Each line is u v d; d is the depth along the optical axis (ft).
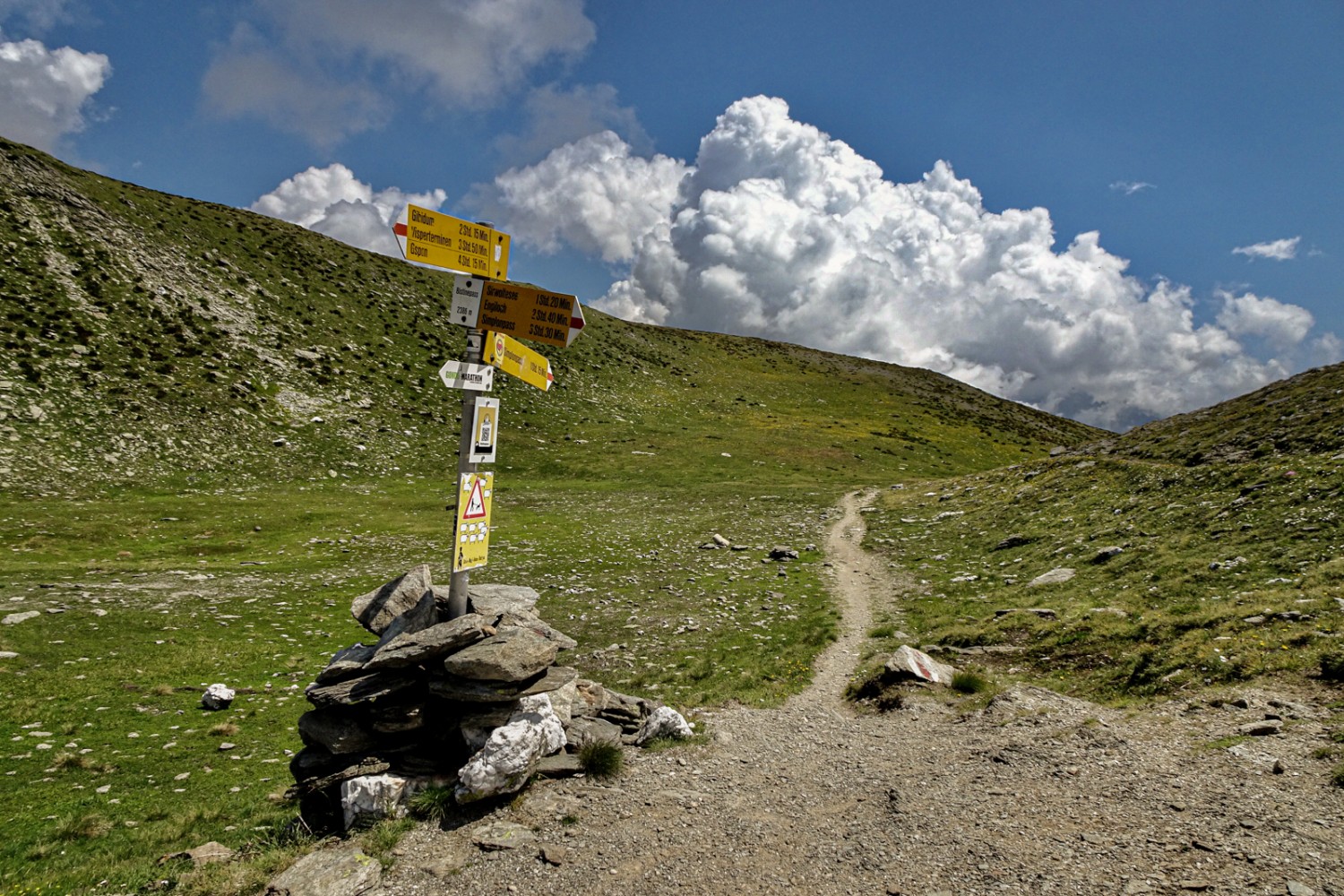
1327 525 75.36
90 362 200.64
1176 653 50.60
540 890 24.50
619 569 122.93
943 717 47.85
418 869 26.12
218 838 34.53
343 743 31.99
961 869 24.00
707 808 31.65
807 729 47.37
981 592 94.94
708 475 250.98
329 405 240.53
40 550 113.39
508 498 203.00
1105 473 144.66
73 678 61.00
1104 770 32.30
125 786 42.86
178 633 76.74
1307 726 33.83
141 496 158.61
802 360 569.64
